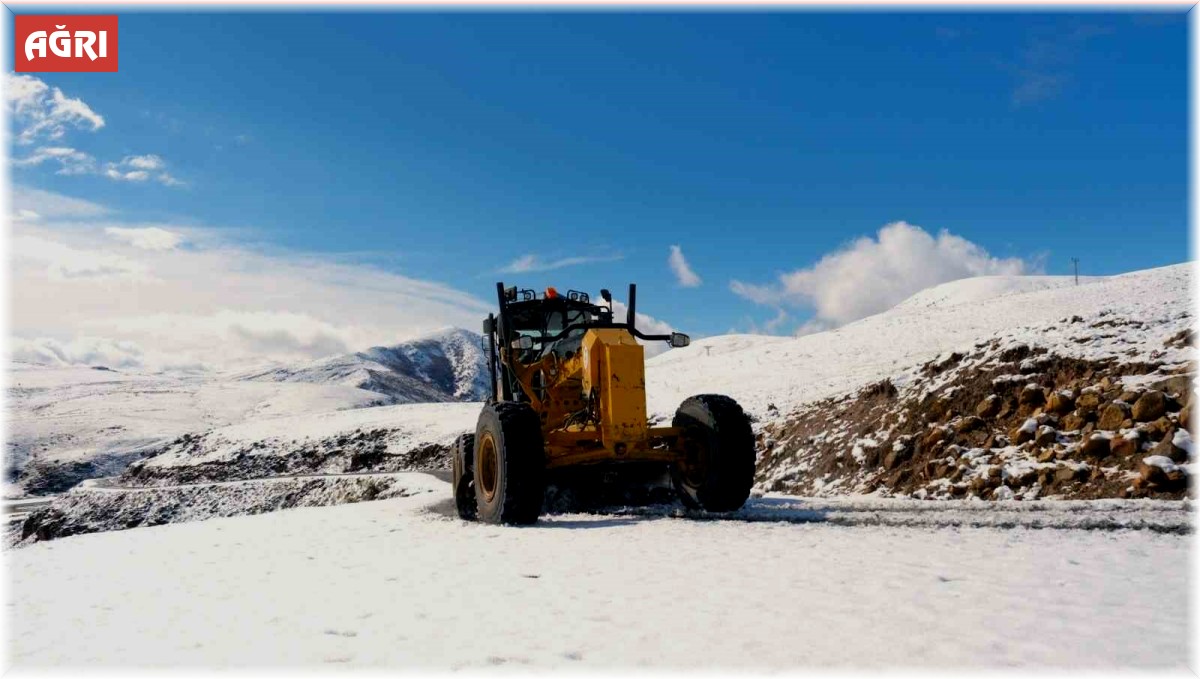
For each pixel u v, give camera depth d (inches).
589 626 132.0
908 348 1183.6
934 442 428.5
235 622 153.0
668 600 147.6
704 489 291.1
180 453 2108.8
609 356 272.4
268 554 247.1
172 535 318.3
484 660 115.3
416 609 153.5
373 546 249.0
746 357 1688.0
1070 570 152.9
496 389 344.8
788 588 150.9
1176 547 172.2
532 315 342.3
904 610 129.6
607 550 209.8
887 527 220.1
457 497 327.0
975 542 188.5
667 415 1118.4
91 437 3745.1
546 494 324.5
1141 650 104.4
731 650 113.4
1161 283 1112.8
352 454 1738.4
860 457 482.9
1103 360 399.5
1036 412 397.4
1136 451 318.3
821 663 105.3
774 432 685.3
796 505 310.3
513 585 171.3
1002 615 123.6
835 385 898.1
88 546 302.4
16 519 1812.3
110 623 161.3
